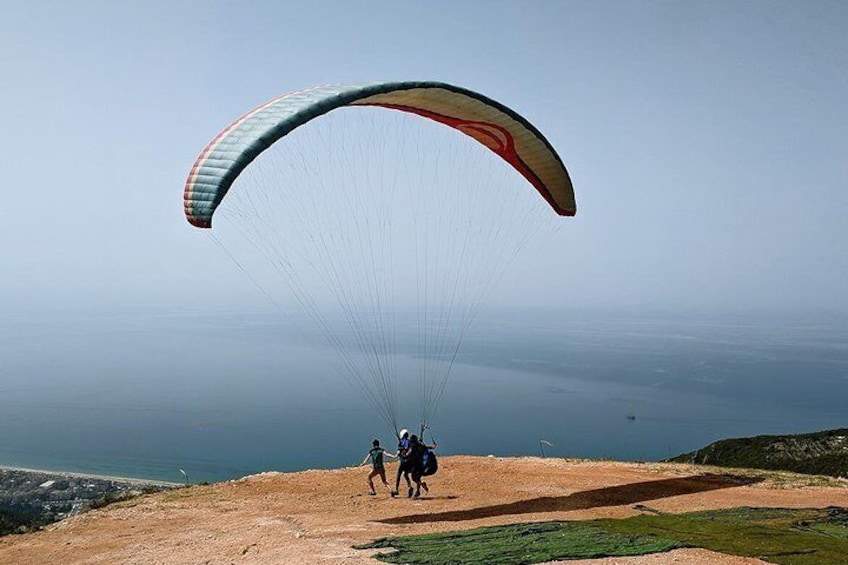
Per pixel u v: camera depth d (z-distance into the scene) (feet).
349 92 48.62
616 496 55.31
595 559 35.35
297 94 51.08
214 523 49.67
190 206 45.06
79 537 48.62
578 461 73.05
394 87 50.44
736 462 139.85
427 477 64.28
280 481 64.64
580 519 46.47
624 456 499.51
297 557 37.65
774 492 57.16
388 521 47.03
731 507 50.85
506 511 49.73
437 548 38.11
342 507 52.80
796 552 36.73
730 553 36.47
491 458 75.25
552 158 62.03
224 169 44.45
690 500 53.83
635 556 35.86
